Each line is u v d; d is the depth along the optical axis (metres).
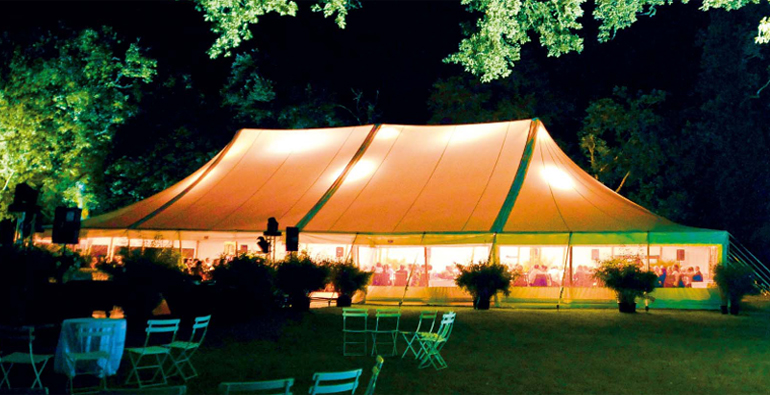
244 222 17.89
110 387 6.64
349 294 15.09
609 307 15.05
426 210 17.14
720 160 26.08
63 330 6.71
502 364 8.34
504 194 17.16
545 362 8.50
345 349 9.46
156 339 9.57
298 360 8.45
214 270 12.26
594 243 15.30
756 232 24.66
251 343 9.72
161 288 11.12
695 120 28.97
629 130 28.20
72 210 11.82
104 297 10.80
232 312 11.20
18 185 11.50
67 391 6.30
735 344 10.09
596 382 7.27
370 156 20.31
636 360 8.68
